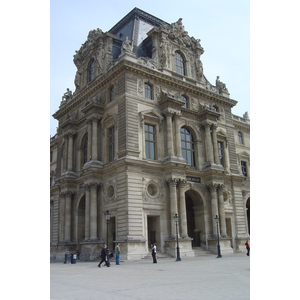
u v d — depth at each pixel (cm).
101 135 5116
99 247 4631
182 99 5506
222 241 5028
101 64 5475
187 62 5791
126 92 4700
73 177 5656
